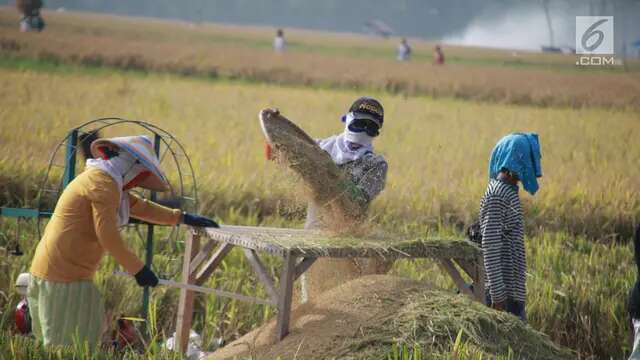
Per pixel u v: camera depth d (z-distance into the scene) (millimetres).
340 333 8211
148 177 9195
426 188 19531
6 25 78750
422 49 124625
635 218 18203
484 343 8180
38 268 8773
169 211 9367
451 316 8328
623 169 23781
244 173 19719
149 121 29047
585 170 23344
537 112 39812
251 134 27281
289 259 8445
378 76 55625
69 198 8680
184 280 9977
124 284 11805
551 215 18391
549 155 26500
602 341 11844
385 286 8859
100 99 34469
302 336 8398
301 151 9266
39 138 22750
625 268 14422
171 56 59906
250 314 11523
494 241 9625
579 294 12516
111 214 8547
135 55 57188
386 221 17047
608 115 38625
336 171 9406
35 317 8922
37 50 54531
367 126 10102
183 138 25047
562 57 101062
